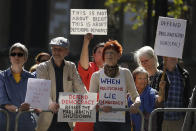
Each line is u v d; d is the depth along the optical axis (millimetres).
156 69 12297
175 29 11195
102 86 10719
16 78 10789
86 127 11312
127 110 10586
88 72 11820
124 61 27547
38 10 35781
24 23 35594
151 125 10562
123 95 10711
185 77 12383
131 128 11195
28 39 35594
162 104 11344
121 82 10719
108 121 10688
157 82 12148
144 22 25250
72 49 35406
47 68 10797
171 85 12242
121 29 34031
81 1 36531
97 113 10781
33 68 14148
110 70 10680
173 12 21250
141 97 11547
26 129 10750
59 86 10805
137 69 11672
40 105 10406
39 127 10836
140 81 11547
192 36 35062
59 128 10828
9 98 10695
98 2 36438
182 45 11203
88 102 10648
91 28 11828
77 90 10977
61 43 10750
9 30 35531
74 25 11828
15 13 35562
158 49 11195
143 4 26844
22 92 10750
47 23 35938
